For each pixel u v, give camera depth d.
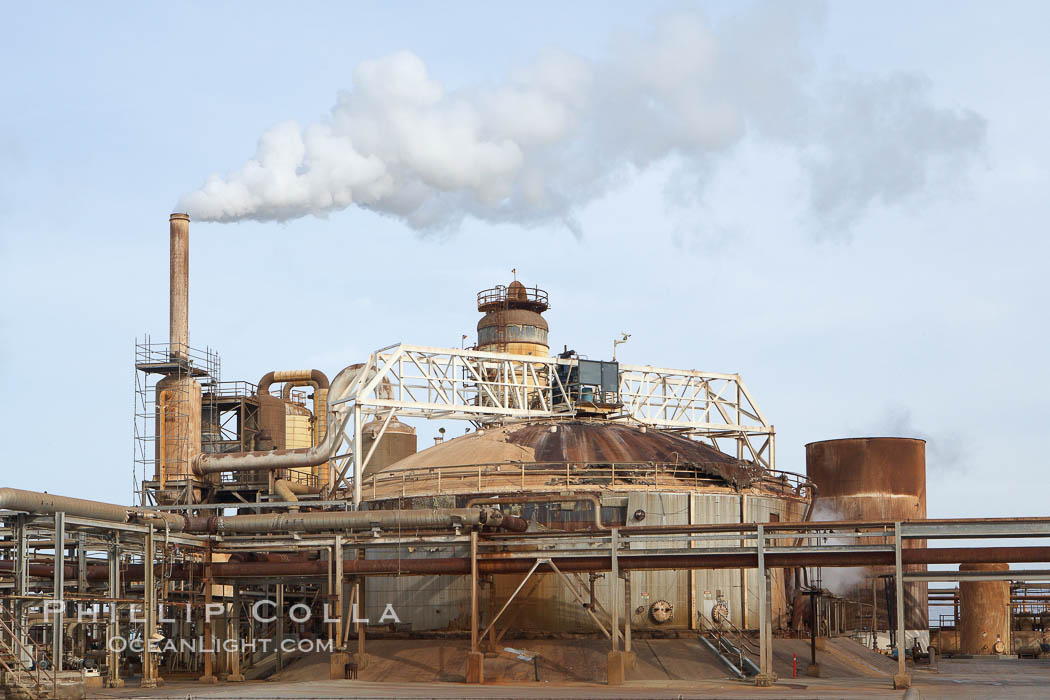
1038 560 63.66
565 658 69.06
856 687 61.19
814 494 89.50
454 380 93.62
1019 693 58.09
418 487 80.31
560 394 99.50
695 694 56.03
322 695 55.53
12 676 51.88
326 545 68.88
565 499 72.62
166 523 65.19
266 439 98.12
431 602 75.62
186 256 95.56
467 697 53.94
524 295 116.56
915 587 108.06
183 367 91.50
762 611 63.12
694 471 79.75
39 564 69.12
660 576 75.44
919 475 111.50
